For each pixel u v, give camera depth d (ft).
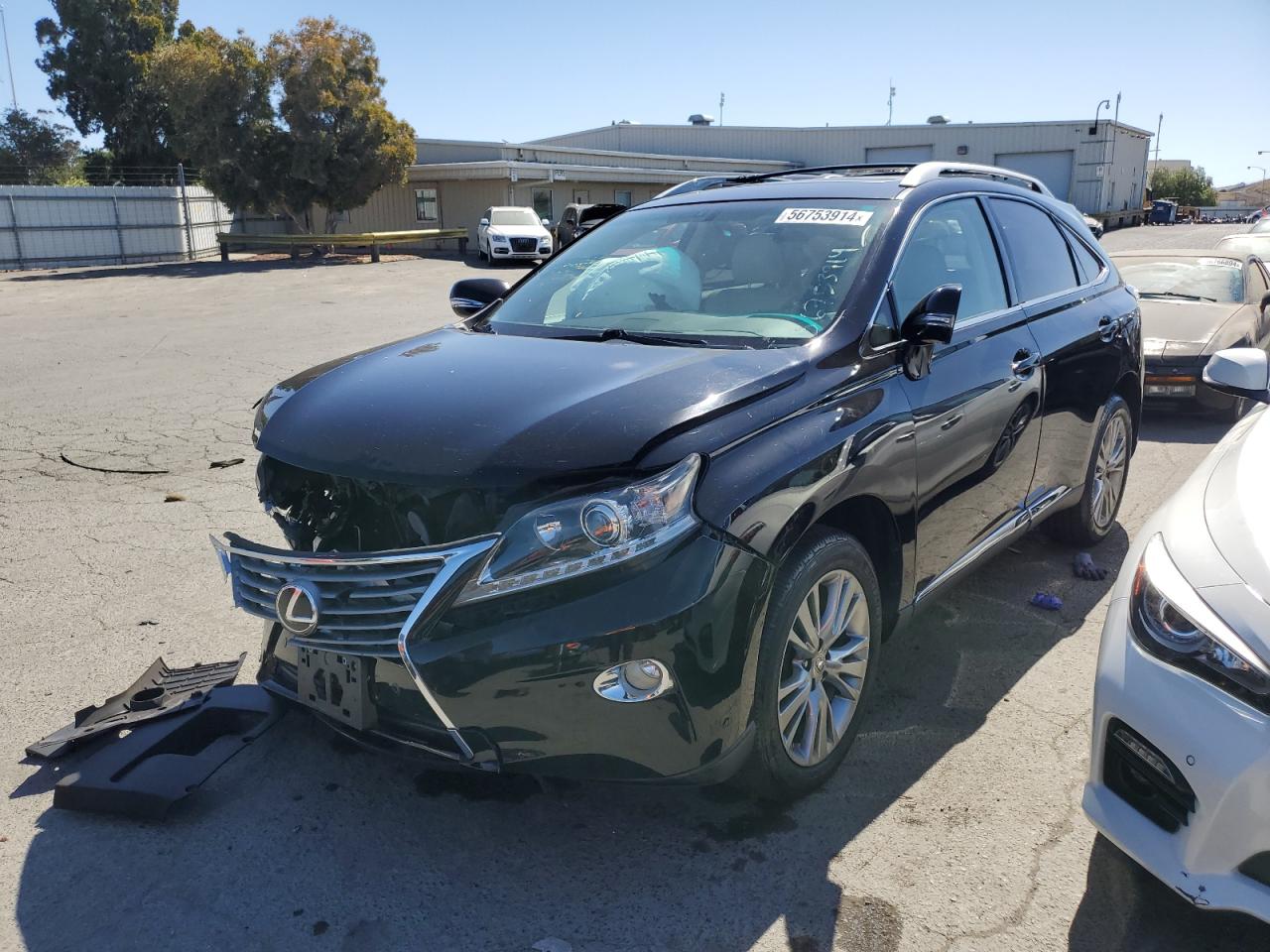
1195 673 7.27
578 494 7.93
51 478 21.50
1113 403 15.88
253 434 10.37
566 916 8.39
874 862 9.00
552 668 7.82
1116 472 16.81
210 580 15.67
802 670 9.43
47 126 139.64
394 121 96.78
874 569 10.69
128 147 131.75
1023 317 13.26
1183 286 30.37
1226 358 11.46
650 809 9.84
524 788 10.19
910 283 11.32
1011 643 13.35
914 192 12.25
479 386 9.33
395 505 8.61
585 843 9.34
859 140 158.40
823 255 11.34
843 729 10.12
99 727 10.93
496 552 7.91
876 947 8.00
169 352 40.19
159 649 13.33
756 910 8.42
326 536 9.39
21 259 92.89
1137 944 8.01
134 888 8.79
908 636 13.58
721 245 12.05
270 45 91.40
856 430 9.50
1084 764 10.52
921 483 10.60
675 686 7.97
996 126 156.25
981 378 11.69
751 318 10.77
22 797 10.11
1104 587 15.17
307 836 9.50
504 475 8.00
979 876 8.81
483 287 13.78
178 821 9.73
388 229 118.21
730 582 8.13
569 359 9.91
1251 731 6.89
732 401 8.81
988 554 12.71
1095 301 15.51
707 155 159.53
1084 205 156.04
